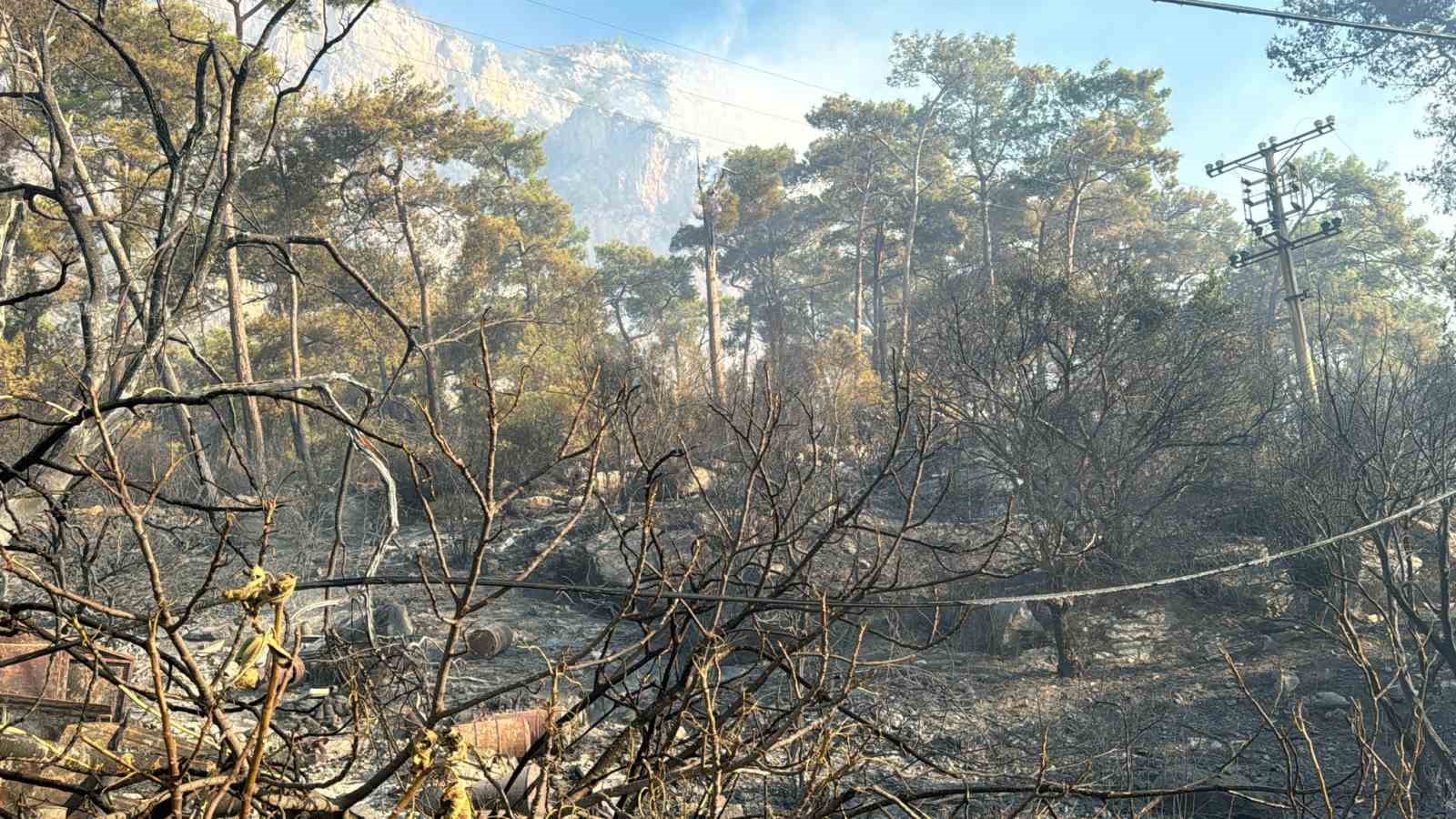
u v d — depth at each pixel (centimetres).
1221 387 1917
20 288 2895
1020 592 1738
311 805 352
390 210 4238
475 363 3747
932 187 5975
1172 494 1888
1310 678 1530
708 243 5066
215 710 268
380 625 1448
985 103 5838
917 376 1827
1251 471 1856
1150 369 1903
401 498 2450
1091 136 5434
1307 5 3588
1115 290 2022
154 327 668
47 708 650
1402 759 663
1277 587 1784
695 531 1568
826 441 1700
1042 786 453
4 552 286
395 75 3909
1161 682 1535
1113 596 1755
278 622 262
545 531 2102
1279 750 1292
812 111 5747
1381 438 1297
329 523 2114
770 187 5584
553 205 5450
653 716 416
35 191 737
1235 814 1079
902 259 6244
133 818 293
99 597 851
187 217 722
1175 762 1205
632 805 417
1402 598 1156
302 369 3912
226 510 328
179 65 2786
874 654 1488
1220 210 6531
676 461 2042
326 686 1052
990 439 1833
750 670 444
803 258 6856
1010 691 1455
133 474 1633
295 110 3416
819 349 3322
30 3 1119
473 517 2209
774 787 841
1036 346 1970
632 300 6359
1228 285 5638
